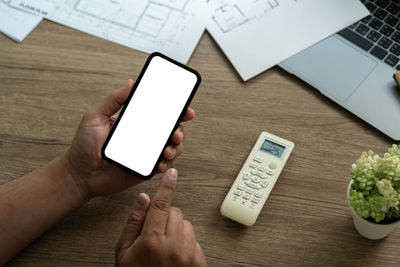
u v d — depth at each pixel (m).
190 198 0.67
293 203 0.65
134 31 0.78
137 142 0.62
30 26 0.80
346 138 0.69
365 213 0.52
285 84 0.73
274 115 0.71
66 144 0.71
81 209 0.66
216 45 0.77
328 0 0.78
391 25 0.75
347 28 0.75
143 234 0.56
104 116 0.66
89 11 0.80
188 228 0.60
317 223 0.64
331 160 0.68
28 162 0.70
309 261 0.62
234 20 0.78
